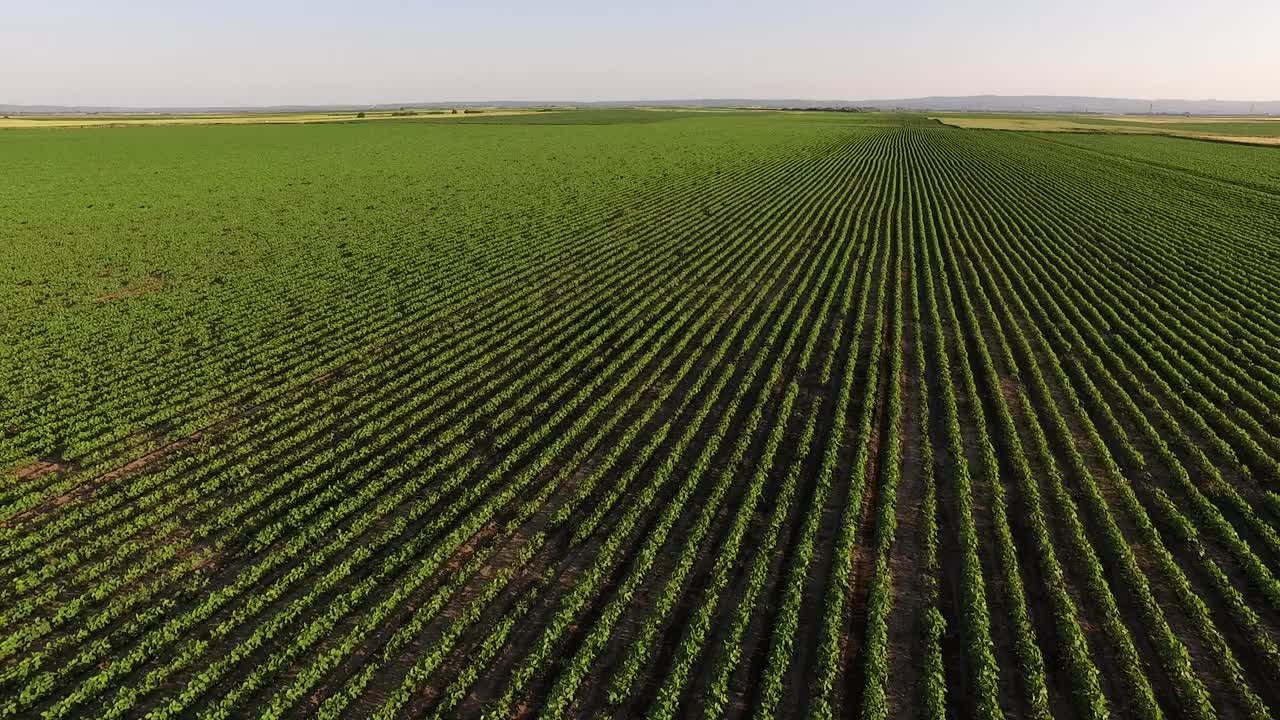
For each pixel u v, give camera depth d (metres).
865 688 11.41
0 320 26.69
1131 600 13.24
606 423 19.52
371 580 13.91
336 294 30.06
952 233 39.38
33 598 13.57
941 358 22.55
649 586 13.85
